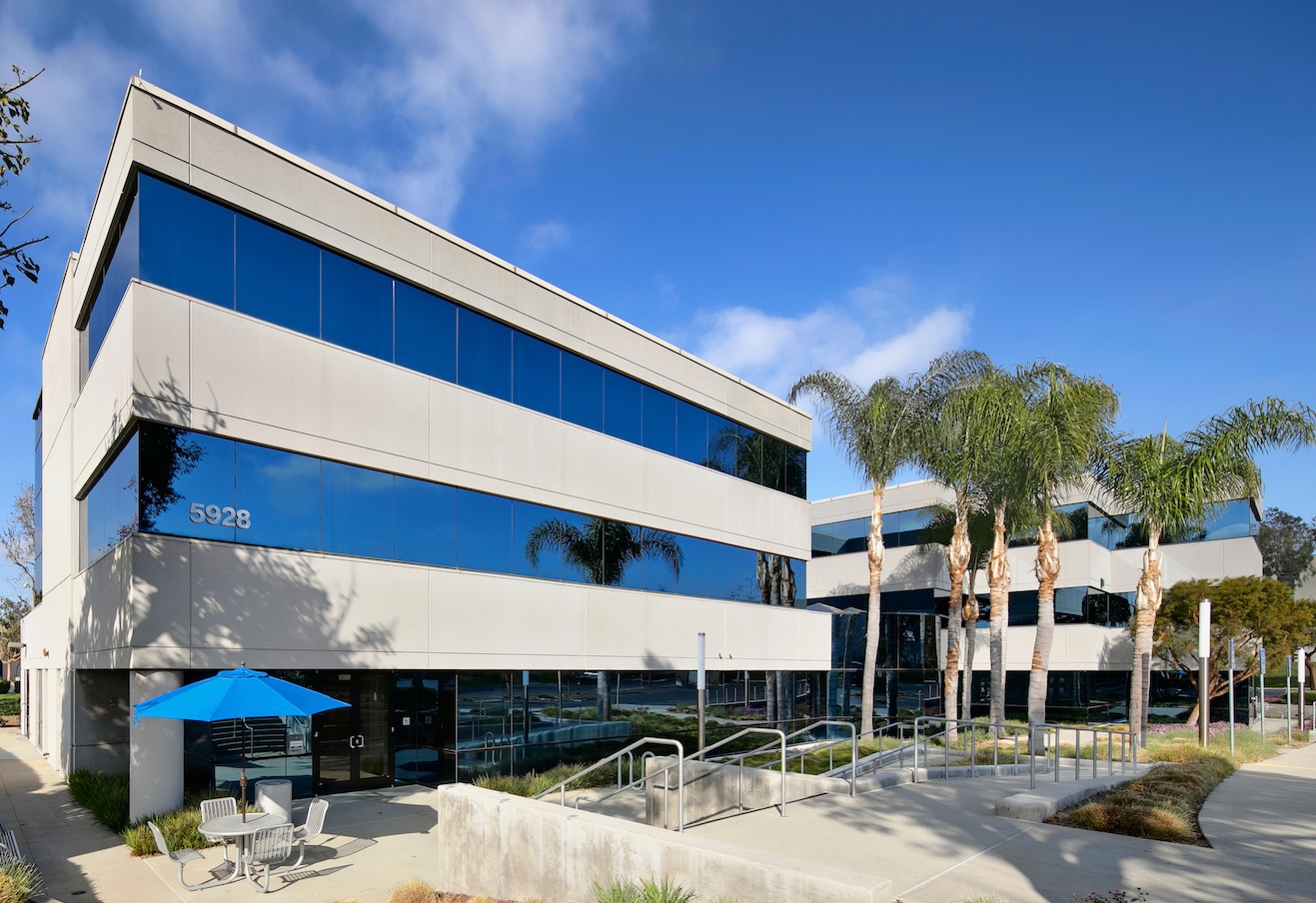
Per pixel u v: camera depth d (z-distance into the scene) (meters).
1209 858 8.45
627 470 21.94
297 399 14.91
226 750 15.01
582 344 20.95
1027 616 36.47
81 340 18.41
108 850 12.02
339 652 15.02
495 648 17.89
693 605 23.66
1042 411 22.52
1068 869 8.05
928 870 8.04
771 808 11.00
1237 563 34.12
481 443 18.12
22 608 49.16
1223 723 33.66
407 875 10.95
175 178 13.61
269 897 10.02
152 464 12.98
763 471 27.33
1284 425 23.11
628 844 8.02
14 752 24.05
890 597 40.56
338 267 15.96
